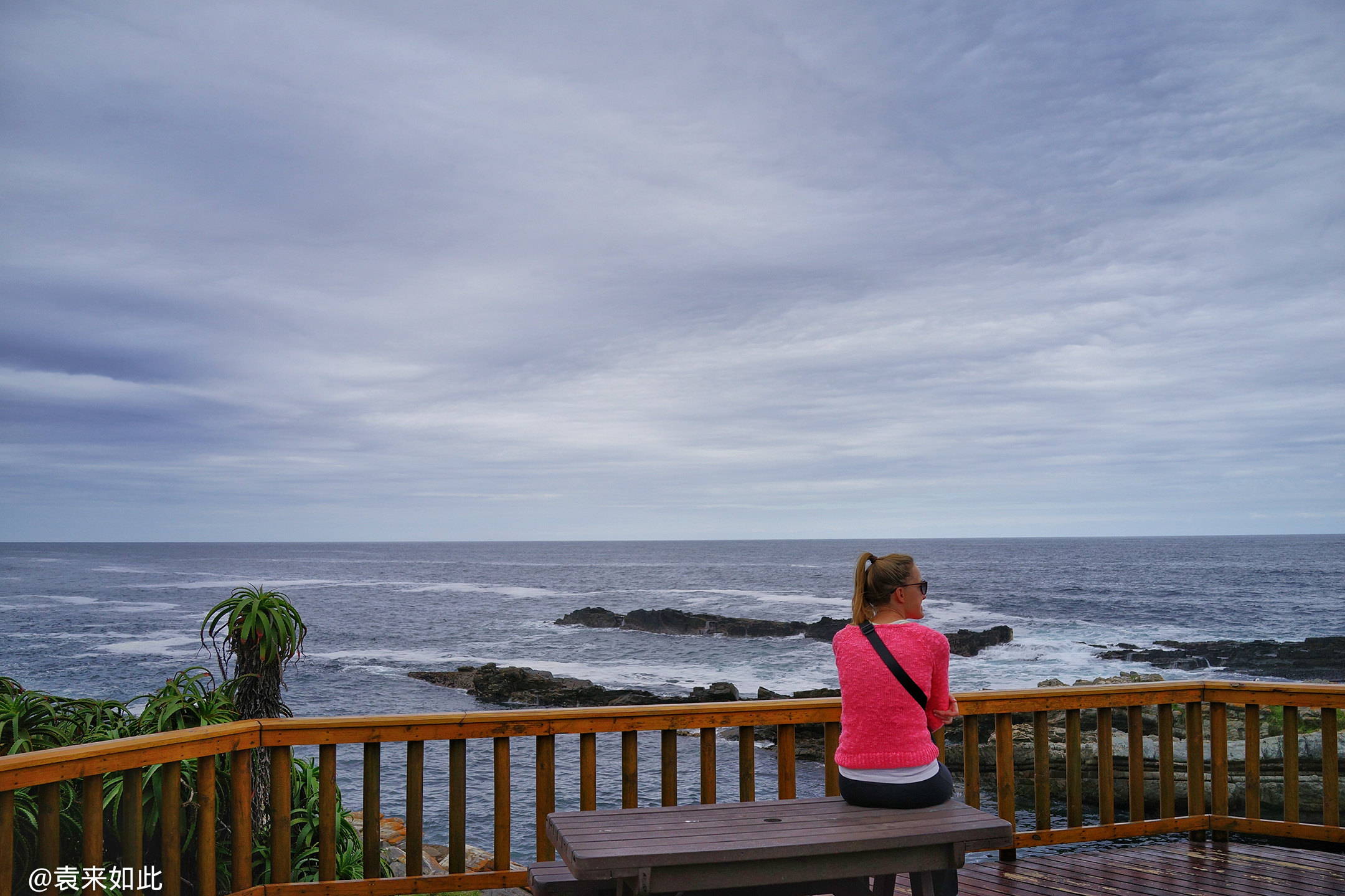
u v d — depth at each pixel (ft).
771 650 134.82
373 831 13.03
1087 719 55.83
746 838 10.04
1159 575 292.81
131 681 105.09
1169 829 15.70
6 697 15.16
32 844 13.88
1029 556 465.47
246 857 12.63
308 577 351.05
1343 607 188.44
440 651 134.10
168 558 602.03
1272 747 44.75
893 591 12.00
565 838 10.05
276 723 12.82
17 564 475.31
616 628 164.25
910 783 11.11
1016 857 15.08
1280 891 13.53
